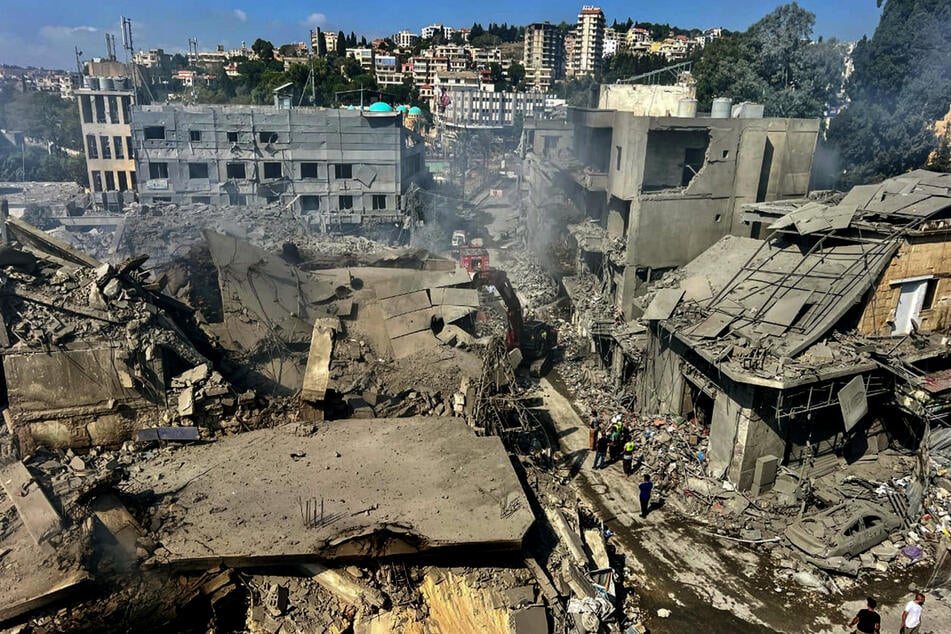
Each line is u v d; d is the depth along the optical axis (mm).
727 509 20078
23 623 13133
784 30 48781
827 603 16734
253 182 51406
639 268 31250
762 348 20266
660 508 20609
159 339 19844
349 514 15727
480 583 14859
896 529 18828
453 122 137750
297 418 20719
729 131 30422
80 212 57094
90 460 18406
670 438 23531
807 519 18734
